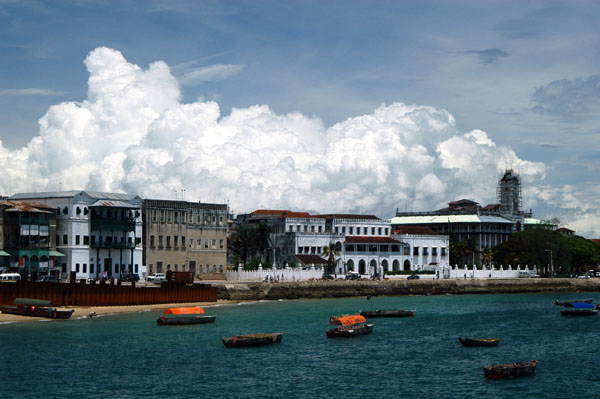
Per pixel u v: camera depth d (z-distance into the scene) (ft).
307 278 636.48
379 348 309.01
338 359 282.97
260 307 486.79
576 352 306.35
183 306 465.88
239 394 228.63
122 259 561.84
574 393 234.38
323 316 422.41
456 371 263.90
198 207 624.18
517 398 228.43
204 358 279.49
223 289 529.04
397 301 570.46
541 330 377.09
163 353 287.69
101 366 261.85
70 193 538.06
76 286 422.82
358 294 610.65
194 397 224.74
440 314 458.09
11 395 222.48
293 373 256.93
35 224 506.48
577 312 456.45
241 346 305.73
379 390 235.40
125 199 577.02
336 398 225.35
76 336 324.60
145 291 452.35
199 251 623.36
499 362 282.15
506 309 499.92
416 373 260.01
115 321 379.55
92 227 540.52
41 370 253.85
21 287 410.93
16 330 339.36
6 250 497.87
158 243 588.50
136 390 230.89
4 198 562.25
